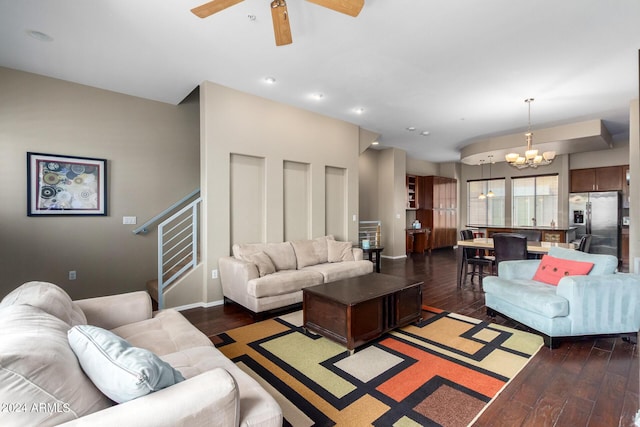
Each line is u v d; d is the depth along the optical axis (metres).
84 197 3.98
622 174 6.94
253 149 4.27
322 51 3.10
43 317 1.30
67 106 3.85
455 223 9.95
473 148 7.03
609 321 2.69
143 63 3.36
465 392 2.01
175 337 1.95
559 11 2.47
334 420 1.74
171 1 2.34
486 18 2.57
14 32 2.74
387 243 7.74
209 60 3.29
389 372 2.27
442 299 4.16
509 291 3.09
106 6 2.39
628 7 2.41
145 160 4.47
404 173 7.94
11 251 3.53
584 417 1.77
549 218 8.21
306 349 2.65
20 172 3.57
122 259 4.29
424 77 3.70
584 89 4.02
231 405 1.08
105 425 0.87
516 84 3.88
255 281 3.36
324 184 5.14
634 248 4.53
